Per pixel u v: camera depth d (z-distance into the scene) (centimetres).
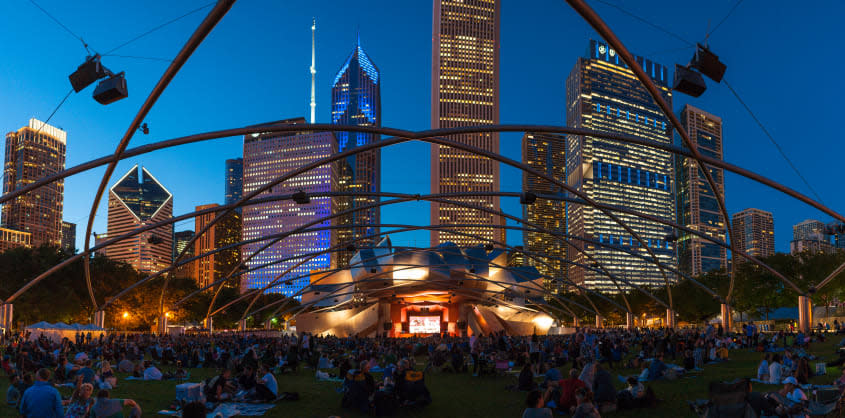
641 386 1834
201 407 1026
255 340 5294
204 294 11831
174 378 2756
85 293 7881
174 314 10606
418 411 1862
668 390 2159
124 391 2228
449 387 2456
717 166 3488
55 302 7219
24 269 7038
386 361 3662
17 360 2555
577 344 3734
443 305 10781
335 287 10056
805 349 3869
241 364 2848
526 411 1365
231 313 13162
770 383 2234
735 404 1162
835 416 1481
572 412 1728
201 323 11681
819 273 7988
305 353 3797
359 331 9994
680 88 2323
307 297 10225
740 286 8806
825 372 2416
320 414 1795
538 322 10331
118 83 2327
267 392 2009
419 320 10644
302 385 2558
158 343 4916
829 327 7531
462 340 5497
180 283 10831
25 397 1233
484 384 2562
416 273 9175
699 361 2961
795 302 8781
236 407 1903
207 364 3622
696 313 10894
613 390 1775
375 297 10462
